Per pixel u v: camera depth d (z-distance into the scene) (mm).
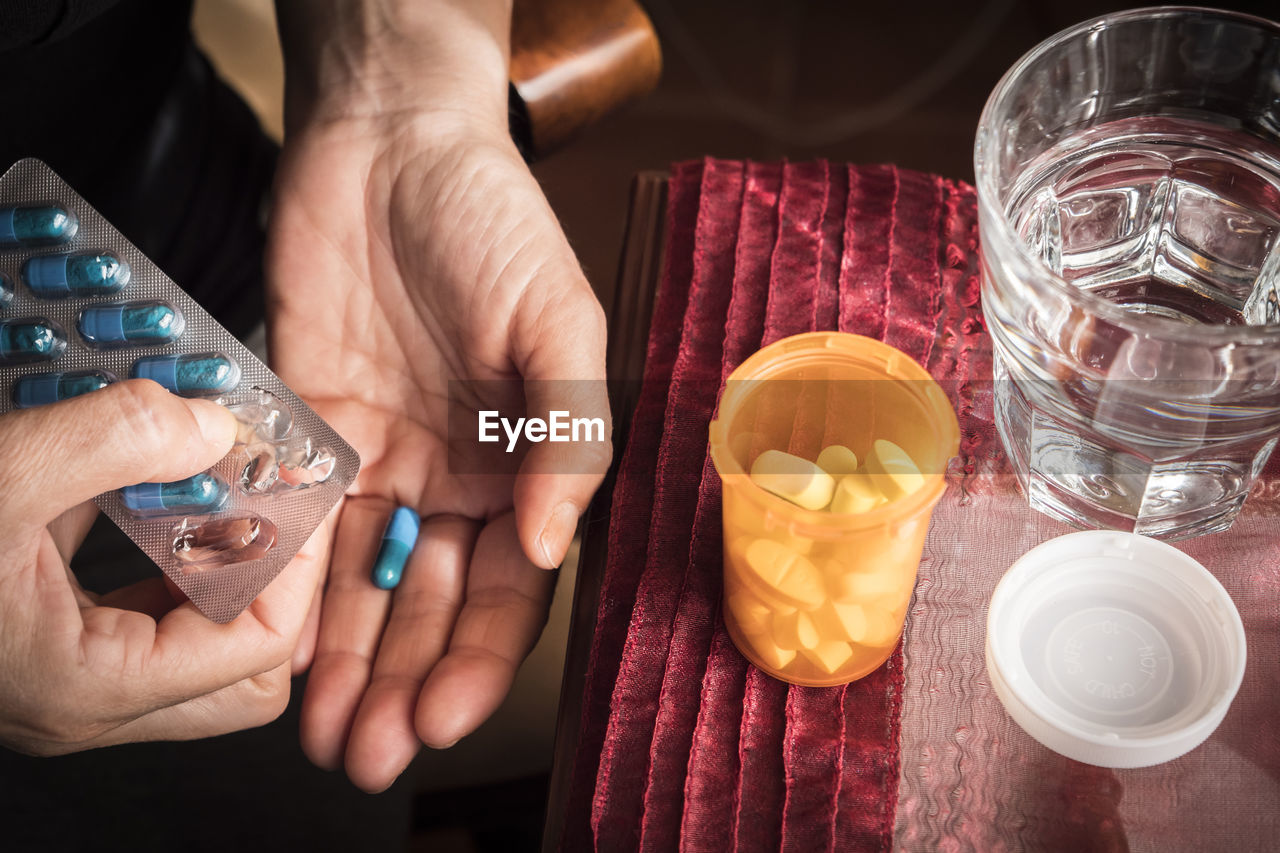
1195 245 356
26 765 412
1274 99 340
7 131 446
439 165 396
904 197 397
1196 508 340
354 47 425
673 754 326
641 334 390
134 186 492
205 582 361
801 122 797
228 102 532
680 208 404
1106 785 318
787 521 301
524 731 440
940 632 337
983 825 317
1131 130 351
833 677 328
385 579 375
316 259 412
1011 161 346
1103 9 841
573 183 750
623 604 346
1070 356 320
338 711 369
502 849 461
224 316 517
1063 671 325
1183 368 309
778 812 319
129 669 347
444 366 408
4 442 331
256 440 369
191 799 410
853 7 873
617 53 448
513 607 367
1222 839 313
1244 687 327
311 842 407
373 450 406
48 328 372
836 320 376
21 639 342
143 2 474
